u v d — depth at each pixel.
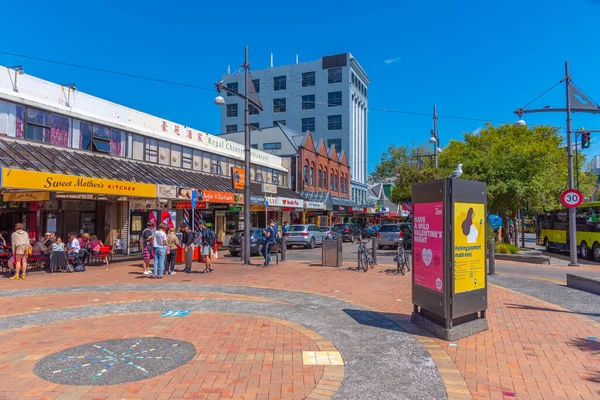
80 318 7.79
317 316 7.90
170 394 4.46
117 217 20.30
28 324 7.36
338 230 34.84
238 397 4.41
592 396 4.49
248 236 17.27
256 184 31.64
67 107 18.22
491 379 4.93
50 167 15.21
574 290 10.99
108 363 5.36
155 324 7.31
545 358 5.62
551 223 25.95
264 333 6.74
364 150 70.56
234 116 67.88
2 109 15.48
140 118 22.30
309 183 42.78
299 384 4.76
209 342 6.25
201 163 26.95
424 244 6.93
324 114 64.06
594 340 6.42
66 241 18.08
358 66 67.44
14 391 4.51
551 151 26.34
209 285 11.52
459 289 6.50
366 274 13.74
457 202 6.50
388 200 76.31
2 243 14.73
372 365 5.36
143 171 20.48
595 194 47.47
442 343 6.24
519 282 12.40
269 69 67.06
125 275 13.75
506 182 20.64
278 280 12.47
